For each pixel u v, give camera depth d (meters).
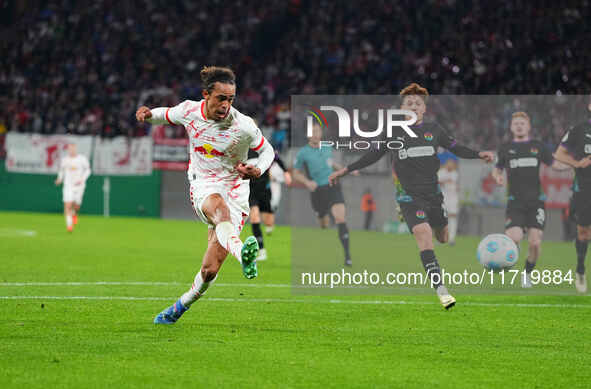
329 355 19.17
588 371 18.00
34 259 43.50
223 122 21.14
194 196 21.91
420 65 106.00
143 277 36.03
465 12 109.31
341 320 24.72
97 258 44.84
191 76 114.56
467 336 22.25
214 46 119.50
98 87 111.31
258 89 109.81
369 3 115.88
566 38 104.75
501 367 18.27
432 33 109.31
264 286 33.25
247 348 19.75
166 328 22.38
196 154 21.86
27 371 16.72
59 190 92.31
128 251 49.78
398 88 105.00
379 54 109.62
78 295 29.34
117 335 21.08
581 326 24.27
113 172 91.62
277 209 85.06
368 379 16.78
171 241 58.62
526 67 102.50
